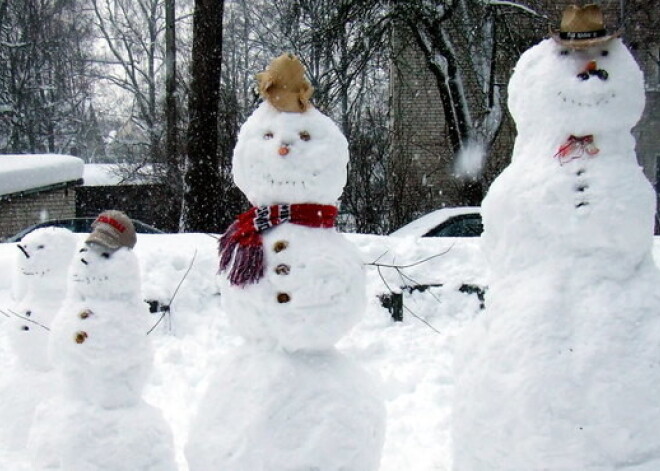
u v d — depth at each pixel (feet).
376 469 13.24
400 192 59.47
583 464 11.05
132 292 14.37
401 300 29.17
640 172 12.28
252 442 12.26
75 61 131.13
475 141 58.34
